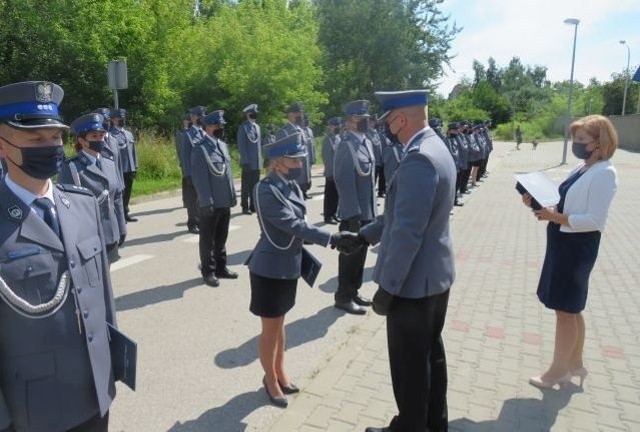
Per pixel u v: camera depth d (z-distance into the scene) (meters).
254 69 22.06
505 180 18.33
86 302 1.96
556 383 3.80
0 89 1.78
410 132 2.83
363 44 34.06
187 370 3.99
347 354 4.30
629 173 19.88
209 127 6.24
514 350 4.44
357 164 5.42
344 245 3.42
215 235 6.24
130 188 9.81
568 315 3.64
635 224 10.21
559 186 3.61
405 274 2.63
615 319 5.23
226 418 3.36
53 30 17.12
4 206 1.80
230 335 4.65
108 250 5.08
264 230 3.47
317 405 3.50
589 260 3.45
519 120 69.50
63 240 1.90
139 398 3.58
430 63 35.69
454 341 4.62
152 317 5.05
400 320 2.81
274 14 24.56
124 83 10.60
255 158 10.75
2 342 1.78
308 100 24.16
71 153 11.41
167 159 15.43
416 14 35.03
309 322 5.05
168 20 19.91
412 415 2.86
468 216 11.29
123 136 9.70
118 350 2.17
